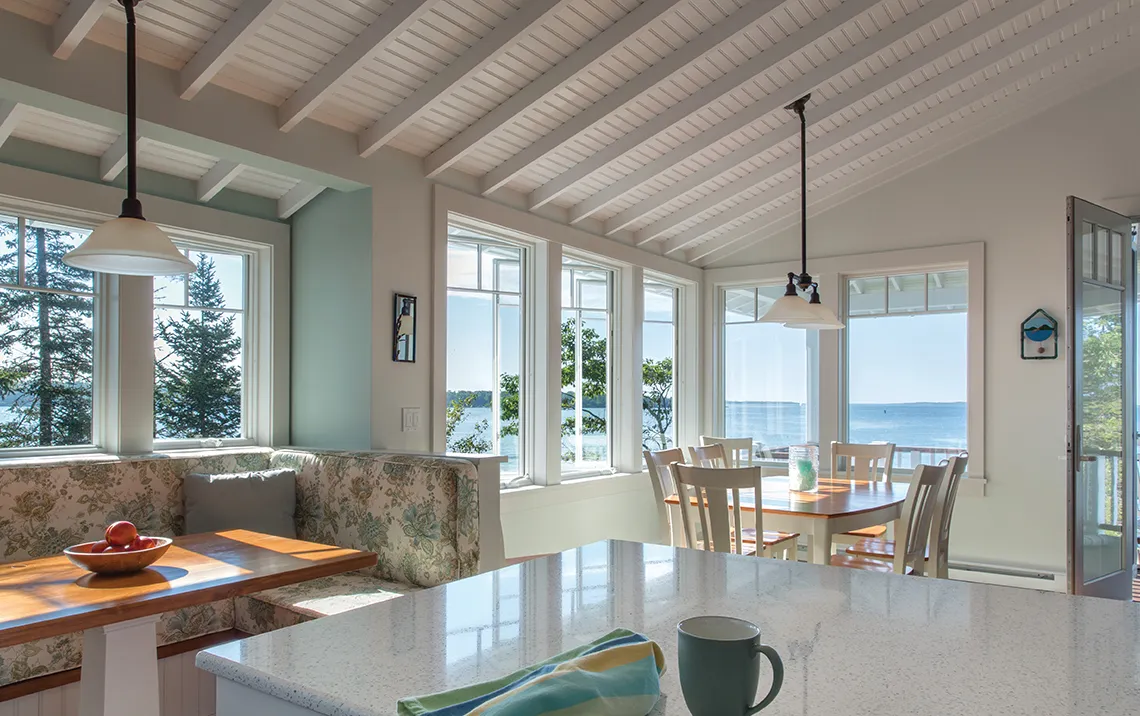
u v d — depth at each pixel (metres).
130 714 1.96
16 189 3.07
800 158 4.83
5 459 3.09
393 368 3.75
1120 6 4.24
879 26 3.76
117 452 3.38
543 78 3.52
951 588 1.28
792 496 3.85
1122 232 4.65
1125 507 4.64
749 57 3.77
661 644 1.00
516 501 4.42
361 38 2.99
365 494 3.19
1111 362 4.54
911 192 5.51
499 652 0.97
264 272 4.00
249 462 3.57
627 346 5.54
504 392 4.64
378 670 0.91
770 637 1.03
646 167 4.62
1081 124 4.95
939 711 0.78
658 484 3.88
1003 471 5.13
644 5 3.21
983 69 4.34
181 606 1.91
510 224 4.45
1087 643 1.00
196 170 3.65
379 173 3.71
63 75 2.63
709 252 6.14
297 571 2.15
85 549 2.13
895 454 5.60
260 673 0.90
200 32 2.80
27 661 2.50
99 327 3.42
